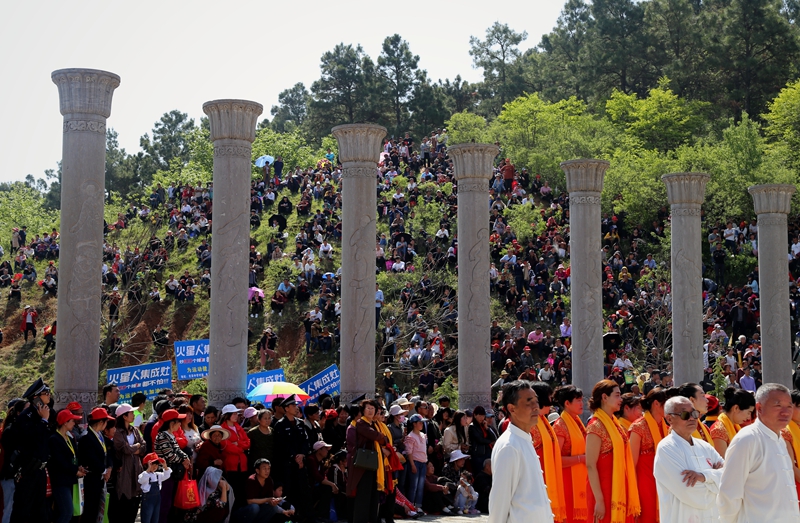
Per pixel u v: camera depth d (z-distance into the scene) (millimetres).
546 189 56625
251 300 44000
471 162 25328
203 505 14953
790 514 9188
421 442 18859
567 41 90250
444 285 42812
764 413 9336
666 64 78188
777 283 29828
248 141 21578
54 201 98188
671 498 10203
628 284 43812
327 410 18891
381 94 84812
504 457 8648
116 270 45031
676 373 28344
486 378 24875
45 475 13070
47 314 46719
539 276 44406
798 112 63000
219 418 16656
